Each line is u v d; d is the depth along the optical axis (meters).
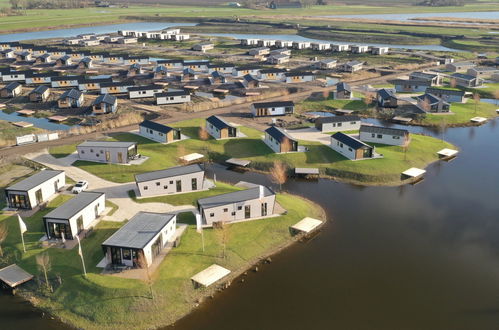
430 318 54.56
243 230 70.50
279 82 186.00
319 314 54.88
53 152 103.56
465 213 80.50
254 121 130.75
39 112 142.88
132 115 133.75
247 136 115.75
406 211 81.31
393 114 142.12
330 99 155.75
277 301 57.00
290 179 95.69
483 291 59.56
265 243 68.75
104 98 142.25
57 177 82.06
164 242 64.62
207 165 102.50
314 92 166.88
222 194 75.75
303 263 65.00
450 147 113.88
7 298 56.88
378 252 68.12
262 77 191.25
